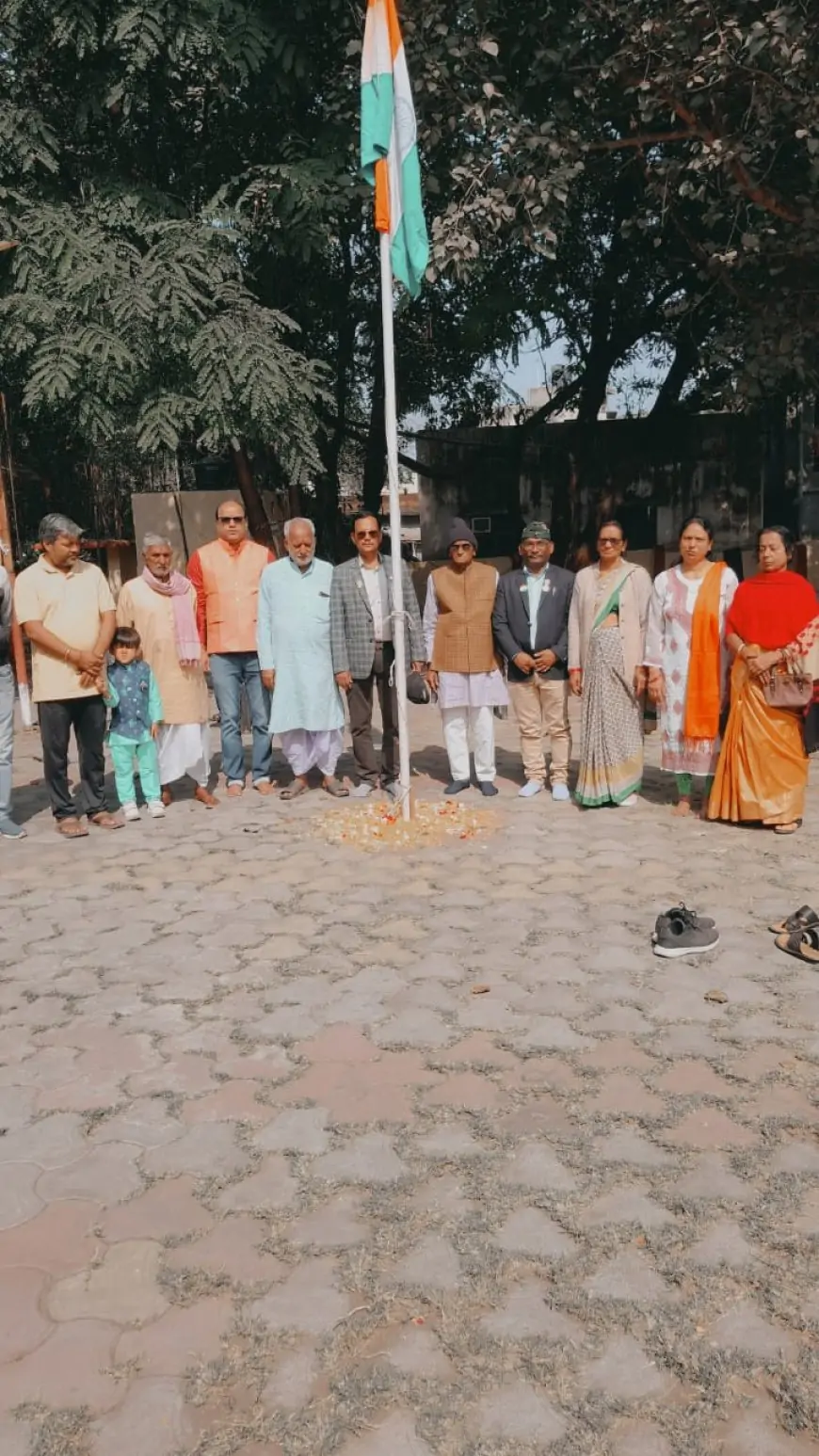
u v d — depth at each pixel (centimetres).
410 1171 290
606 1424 209
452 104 1030
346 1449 204
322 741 705
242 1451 205
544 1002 389
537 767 701
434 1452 203
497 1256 256
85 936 471
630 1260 254
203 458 1608
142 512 1346
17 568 1123
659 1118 313
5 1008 400
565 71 1012
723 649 622
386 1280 249
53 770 632
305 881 536
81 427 1081
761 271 1146
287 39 1082
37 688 627
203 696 695
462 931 462
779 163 1062
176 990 410
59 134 1166
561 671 684
